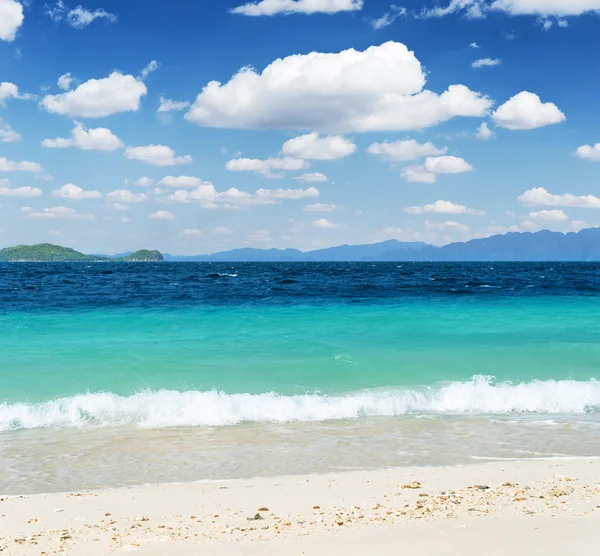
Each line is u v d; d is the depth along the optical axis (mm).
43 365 19016
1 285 59500
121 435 12695
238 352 21203
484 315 31578
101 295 45156
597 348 22047
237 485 9594
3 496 9102
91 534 7422
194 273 104688
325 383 17250
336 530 7336
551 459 11078
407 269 135625
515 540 6676
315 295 45406
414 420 14086
